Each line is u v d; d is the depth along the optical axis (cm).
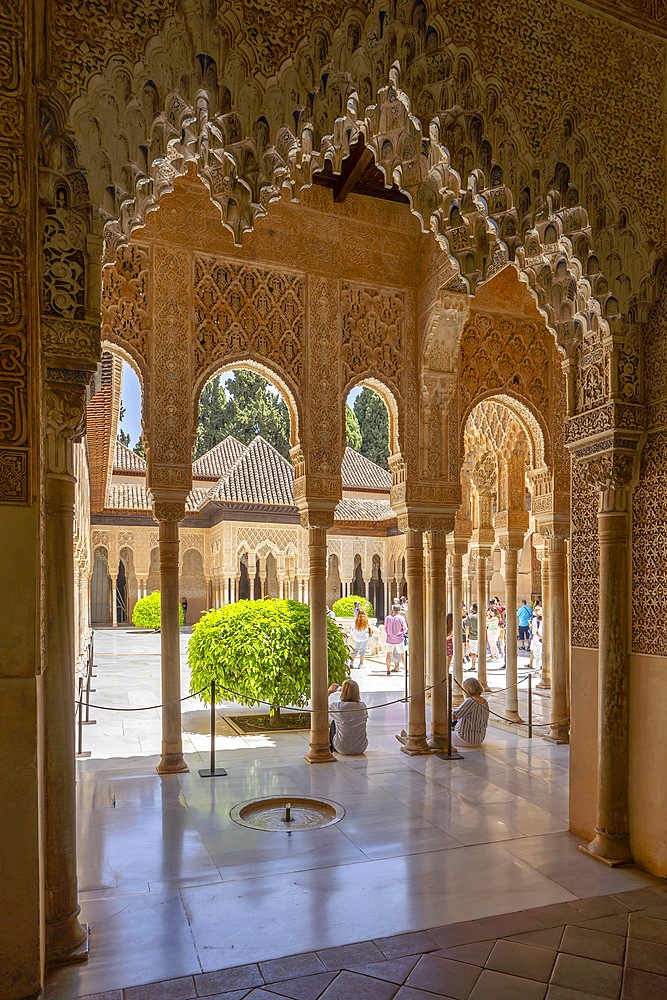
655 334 360
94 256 273
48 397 270
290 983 244
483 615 882
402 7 299
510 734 671
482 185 325
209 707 809
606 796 355
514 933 278
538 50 332
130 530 2108
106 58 260
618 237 351
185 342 545
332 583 2362
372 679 1060
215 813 432
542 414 675
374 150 384
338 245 599
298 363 582
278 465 2016
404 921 289
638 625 354
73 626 283
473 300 655
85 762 563
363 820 417
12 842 230
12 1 246
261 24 279
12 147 242
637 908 300
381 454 3303
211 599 2131
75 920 270
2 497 234
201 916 295
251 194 296
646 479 357
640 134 355
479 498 873
